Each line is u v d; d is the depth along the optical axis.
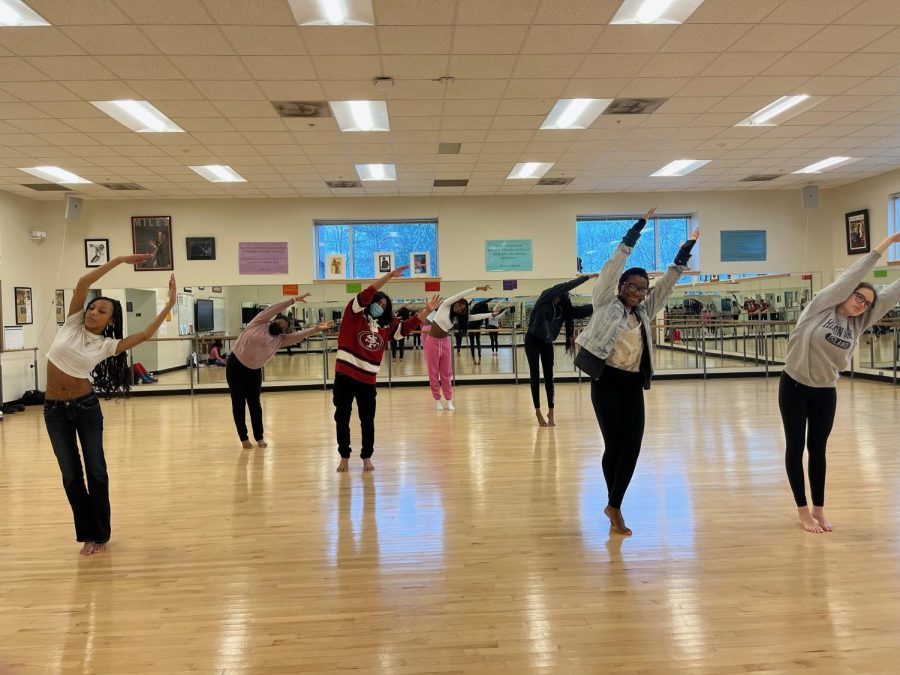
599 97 6.02
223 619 2.31
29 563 2.94
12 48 4.63
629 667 1.93
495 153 8.02
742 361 10.86
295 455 5.25
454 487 4.09
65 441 3.03
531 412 7.32
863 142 7.92
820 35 4.76
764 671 1.89
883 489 3.82
